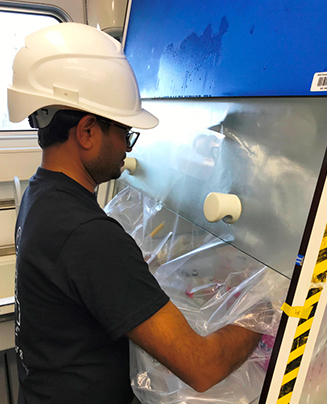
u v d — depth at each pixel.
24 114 0.64
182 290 0.85
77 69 0.63
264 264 0.65
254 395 0.65
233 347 0.61
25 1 1.48
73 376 0.69
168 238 0.96
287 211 0.61
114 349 0.72
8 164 1.63
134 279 0.58
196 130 0.88
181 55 0.96
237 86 0.73
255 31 0.70
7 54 1.58
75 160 0.67
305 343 0.57
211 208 0.71
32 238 0.62
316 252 0.52
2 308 1.19
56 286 0.59
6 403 1.50
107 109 0.65
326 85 0.54
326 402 0.77
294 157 0.60
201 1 0.90
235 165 0.74
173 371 0.59
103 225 0.59
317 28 0.57
